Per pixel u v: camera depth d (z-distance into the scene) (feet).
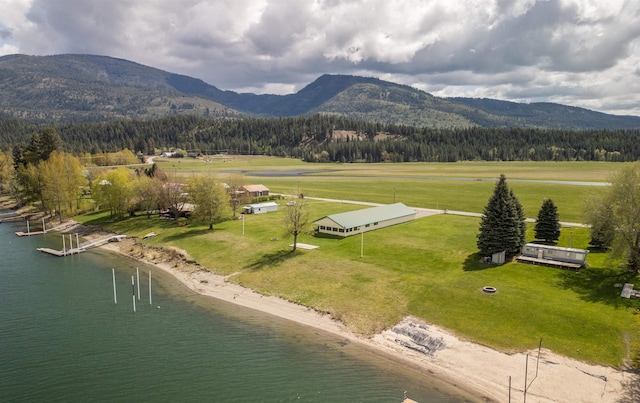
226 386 132.57
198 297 209.46
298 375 138.31
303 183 630.33
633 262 196.85
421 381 135.03
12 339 165.17
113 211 416.46
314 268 230.27
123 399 126.82
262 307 195.00
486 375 137.28
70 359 149.69
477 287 192.85
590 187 499.51
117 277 242.17
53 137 527.40
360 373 139.33
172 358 149.69
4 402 125.70
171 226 344.90
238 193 420.77
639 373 132.46
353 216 313.32
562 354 144.36
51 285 228.43
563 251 214.07
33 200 452.76
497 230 222.48
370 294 196.24
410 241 271.28
